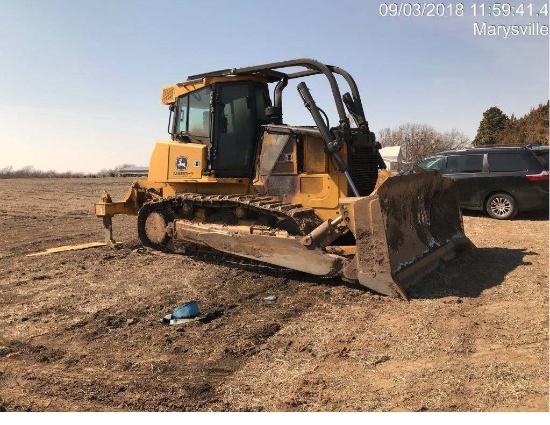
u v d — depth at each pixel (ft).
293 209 20.15
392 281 17.03
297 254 19.36
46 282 21.20
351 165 21.06
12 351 13.70
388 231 17.78
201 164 23.85
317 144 21.17
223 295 18.54
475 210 38.65
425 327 14.39
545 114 121.80
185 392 11.12
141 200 29.37
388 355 12.69
